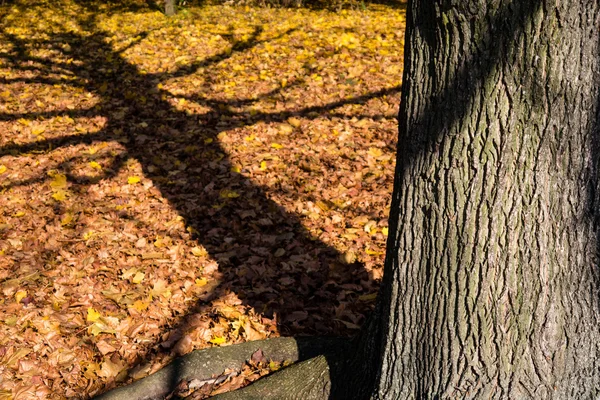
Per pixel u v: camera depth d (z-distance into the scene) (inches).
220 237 185.3
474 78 84.0
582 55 80.0
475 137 85.5
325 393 112.8
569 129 82.7
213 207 199.9
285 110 278.2
